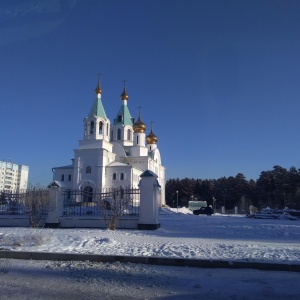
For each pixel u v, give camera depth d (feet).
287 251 31.86
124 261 29.37
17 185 394.73
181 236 46.88
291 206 277.44
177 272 25.64
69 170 201.57
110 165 191.83
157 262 28.60
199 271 26.04
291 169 316.19
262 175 335.88
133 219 58.80
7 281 22.36
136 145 219.82
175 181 378.32
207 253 30.86
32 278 23.30
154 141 246.47
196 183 370.12
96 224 60.39
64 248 33.42
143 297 18.97
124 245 35.40
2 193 68.28
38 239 37.14
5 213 66.74
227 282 22.52
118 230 54.95
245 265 26.99
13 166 392.06
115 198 58.85
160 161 255.29
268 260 27.66
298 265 26.11
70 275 24.31
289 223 89.30
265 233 54.90
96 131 194.59
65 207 66.80
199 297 18.99
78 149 192.34
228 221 100.01
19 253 31.09
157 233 50.98
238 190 341.21
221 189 350.64
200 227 67.77
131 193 61.00
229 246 34.78
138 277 23.89
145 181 59.47
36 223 61.21
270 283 22.26
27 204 63.00
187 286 21.48
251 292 20.07
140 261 29.04
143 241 38.63
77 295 19.27
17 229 55.52
